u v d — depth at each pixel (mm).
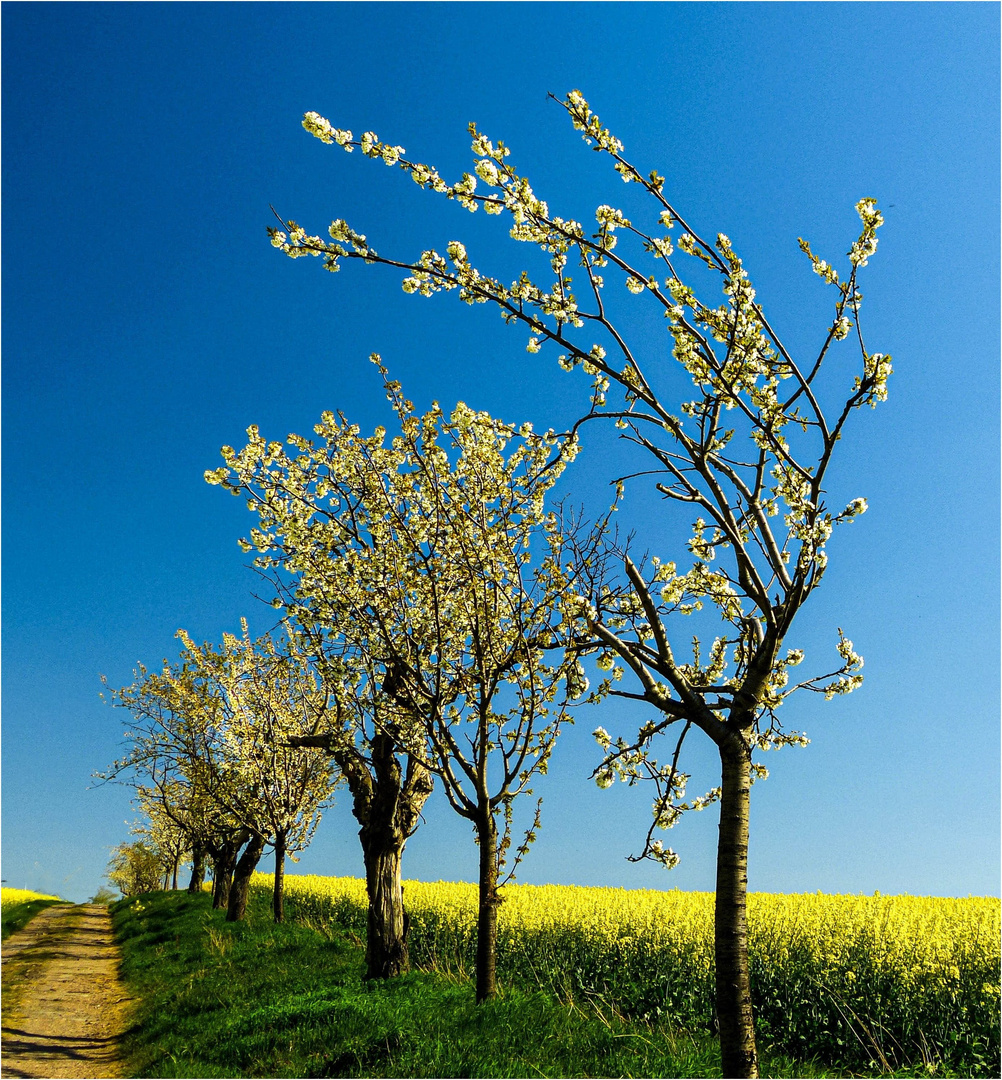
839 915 14727
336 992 11742
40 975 19438
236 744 20734
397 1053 8727
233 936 19594
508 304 6020
